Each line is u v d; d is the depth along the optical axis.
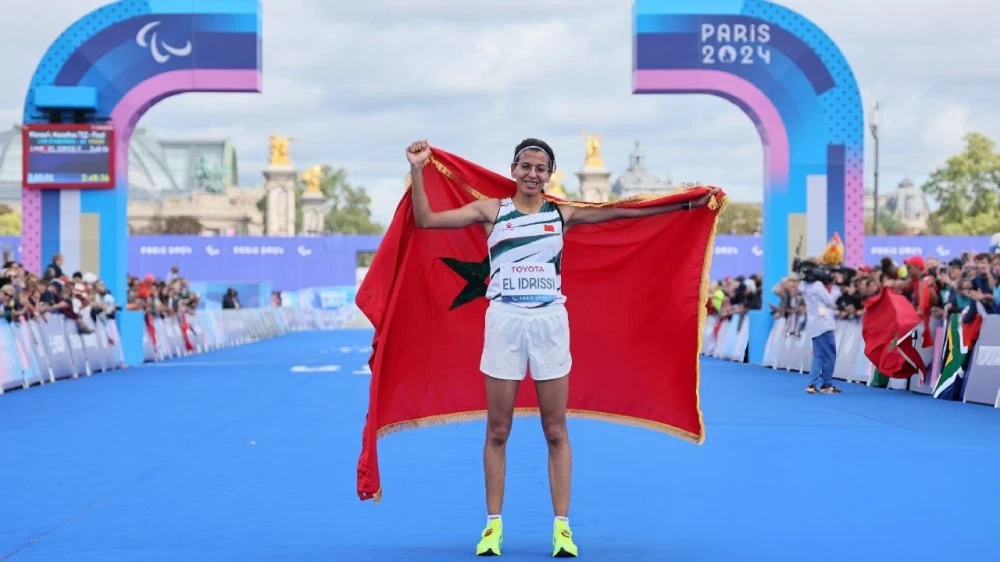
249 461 8.35
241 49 20.52
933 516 6.18
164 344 24.28
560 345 5.37
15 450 9.00
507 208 5.41
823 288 14.46
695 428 6.02
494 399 5.39
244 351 27.30
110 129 20.48
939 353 13.97
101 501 6.71
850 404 12.81
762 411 11.96
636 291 6.09
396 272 5.67
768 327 21.33
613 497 6.83
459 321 6.07
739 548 5.44
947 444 9.23
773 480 7.42
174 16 20.53
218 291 44.81
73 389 15.26
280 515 6.29
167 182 112.25
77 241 20.69
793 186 20.48
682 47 20.30
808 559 5.20
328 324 47.81
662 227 6.01
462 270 6.04
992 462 8.23
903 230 103.38
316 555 5.31
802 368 18.69
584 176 73.75
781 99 20.38
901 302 14.45
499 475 5.43
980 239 45.38
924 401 13.19
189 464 8.21
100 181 20.50
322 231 78.69
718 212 5.88
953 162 86.19
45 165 20.48
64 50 20.48
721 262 47.19
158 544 5.55
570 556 5.29
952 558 5.19
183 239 48.12
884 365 14.48
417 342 6.03
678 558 5.25
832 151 20.42
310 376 17.64
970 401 12.98
